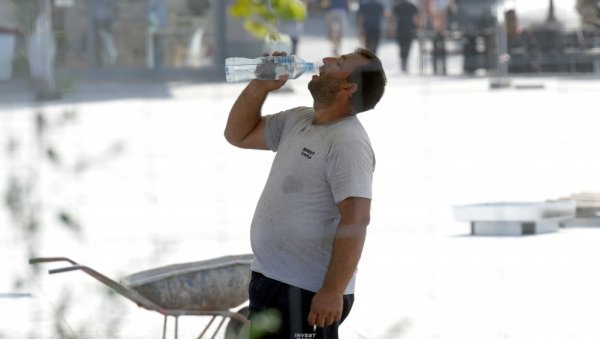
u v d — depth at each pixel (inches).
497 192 1061.8
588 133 1289.4
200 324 627.5
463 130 1245.7
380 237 926.4
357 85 451.8
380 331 639.1
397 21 666.8
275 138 480.7
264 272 453.7
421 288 772.0
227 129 486.3
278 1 463.8
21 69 324.5
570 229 1018.1
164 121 938.7
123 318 321.1
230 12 466.6
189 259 573.3
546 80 1213.1
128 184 871.1
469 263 853.8
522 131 1274.6
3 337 350.9
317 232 442.3
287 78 466.3
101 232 729.0
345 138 438.3
